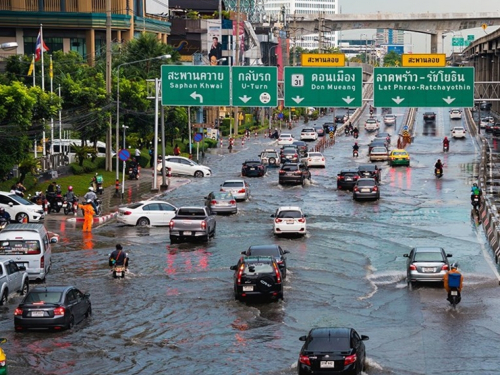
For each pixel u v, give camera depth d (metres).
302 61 70.94
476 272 50.47
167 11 194.50
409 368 31.92
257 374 31.00
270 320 39.44
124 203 81.25
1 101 75.19
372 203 80.62
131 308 41.56
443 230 65.50
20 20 151.88
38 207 69.38
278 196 86.56
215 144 153.00
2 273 42.41
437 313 41.03
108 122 102.62
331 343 29.70
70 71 117.12
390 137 161.25
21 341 35.56
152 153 113.06
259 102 71.12
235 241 60.91
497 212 69.44
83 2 155.50
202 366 32.09
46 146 115.50
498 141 148.62
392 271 50.97
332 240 61.28
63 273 49.97
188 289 45.66
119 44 139.12
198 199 83.88
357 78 70.56
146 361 32.84
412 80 70.00
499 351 34.41
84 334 36.75
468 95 69.69
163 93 71.06
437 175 99.19
